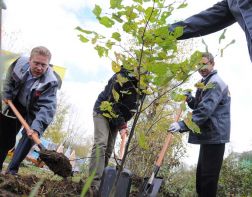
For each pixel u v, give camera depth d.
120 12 2.02
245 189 7.88
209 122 4.55
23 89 4.23
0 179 3.09
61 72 4.53
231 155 8.51
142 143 2.16
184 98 2.18
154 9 2.01
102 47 2.15
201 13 3.20
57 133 19.25
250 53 2.62
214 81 4.48
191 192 7.77
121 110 4.41
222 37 1.91
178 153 7.69
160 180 4.11
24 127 4.08
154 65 2.01
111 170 3.35
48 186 3.58
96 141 4.48
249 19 2.61
